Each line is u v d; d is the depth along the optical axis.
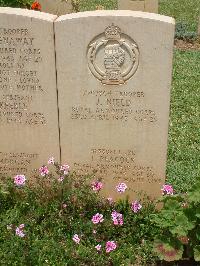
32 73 1.44
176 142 1.98
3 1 2.71
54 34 1.38
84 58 1.40
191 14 4.12
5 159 1.58
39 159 1.57
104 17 1.34
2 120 1.51
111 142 1.52
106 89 1.44
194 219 1.26
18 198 1.55
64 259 1.34
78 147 1.54
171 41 1.35
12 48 1.41
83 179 1.55
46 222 1.45
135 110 1.46
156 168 1.54
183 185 1.70
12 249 1.33
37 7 2.83
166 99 1.43
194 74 2.70
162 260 1.36
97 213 1.44
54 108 1.48
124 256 1.38
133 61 1.39
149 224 1.45
